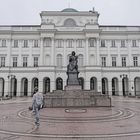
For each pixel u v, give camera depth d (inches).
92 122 549.0
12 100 1651.1
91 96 941.8
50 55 2370.8
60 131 443.2
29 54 2418.8
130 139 374.6
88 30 2352.4
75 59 1092.5
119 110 795.4
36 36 2434.8
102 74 2359.7
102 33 2447.1
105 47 2447.1
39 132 435.2
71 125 510.9
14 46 2432.3
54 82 2262.6
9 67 2356.1
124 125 506.9
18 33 2427.4
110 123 534.9
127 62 2442.2
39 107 490.3
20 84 2345.0
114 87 2442.2
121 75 2325.3
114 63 2448.3
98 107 894.4
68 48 2405.3
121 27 2470.5
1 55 2405.3
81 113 705.0
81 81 2365.9
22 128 479.2
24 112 776.9
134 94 2348.7
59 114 687.7
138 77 2388.0
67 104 914.1
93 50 2396.7
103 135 404.8
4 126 504.1
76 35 2416.3
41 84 2251.5
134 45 2461.9
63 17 2448.3
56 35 2409.0
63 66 2324.1
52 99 913.5
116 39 2458.2
